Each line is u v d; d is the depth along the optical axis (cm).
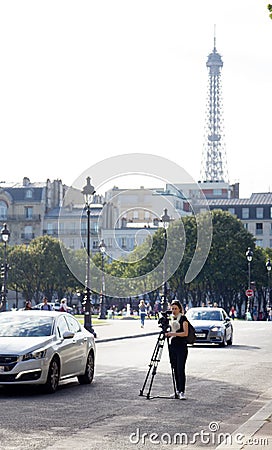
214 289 10888
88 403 1845
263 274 11281
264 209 16700
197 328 4072
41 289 11656
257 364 3011
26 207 15088
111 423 1555
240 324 8219
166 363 2984
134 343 4419
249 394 2059
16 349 1975
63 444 1330
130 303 11144
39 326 2120
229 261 10850
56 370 2048
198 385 2267
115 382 2319
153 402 1875
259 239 16688
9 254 11706
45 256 11556
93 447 1308
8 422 1553
